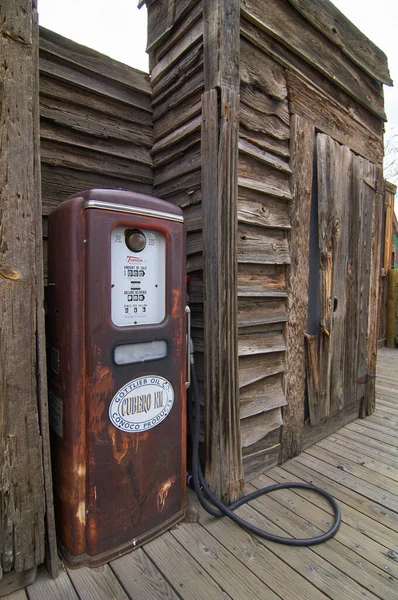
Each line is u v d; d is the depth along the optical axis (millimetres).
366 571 1411
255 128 1932
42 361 1303
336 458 2385
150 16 2262
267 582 1349
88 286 1309
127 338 1406
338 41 2477
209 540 1567
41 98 1885
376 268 3209
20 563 1275
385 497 1934
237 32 1761
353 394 2982
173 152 2121
